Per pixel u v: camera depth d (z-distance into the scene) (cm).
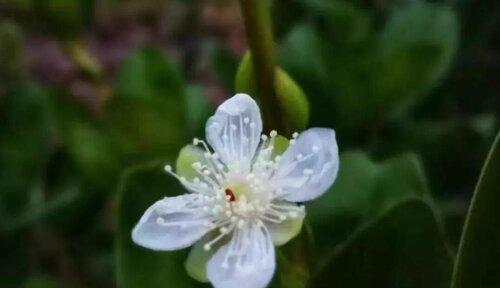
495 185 9
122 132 14
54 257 16
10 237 15
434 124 15
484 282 9
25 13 15
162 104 14
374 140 14
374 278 10
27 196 16
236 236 9
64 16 14
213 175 10
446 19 14
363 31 14
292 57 14
